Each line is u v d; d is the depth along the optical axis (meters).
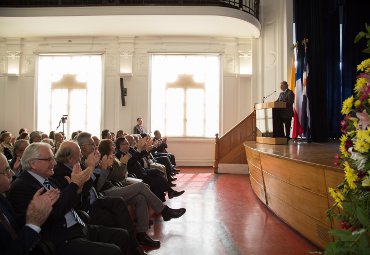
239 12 8.58
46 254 2.05
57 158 2.73
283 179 3.91
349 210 1.63
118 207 2.99
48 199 1.85
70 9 8.41
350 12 8.36
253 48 10.04
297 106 8.39
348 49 8.44
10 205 2.09
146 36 10.16
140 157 4.88
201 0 8.75
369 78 1.71
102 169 3.30
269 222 4.18
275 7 9.63
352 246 1.44
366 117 1.61
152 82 10.44
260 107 6.80
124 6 8.37
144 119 10.13
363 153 1.61
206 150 10.29
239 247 3.30
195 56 10.42
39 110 10.51
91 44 10.20
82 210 2.76
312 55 8.87
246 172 8.62
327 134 8.71
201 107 10.46
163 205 3.70
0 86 10.31
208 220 4.29
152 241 3.38
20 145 3.29
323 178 2.87
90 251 2.23
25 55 10.30
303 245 3.33
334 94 8.90
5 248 1.80
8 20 8.68
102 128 10.18
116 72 10.18
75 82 10.48
